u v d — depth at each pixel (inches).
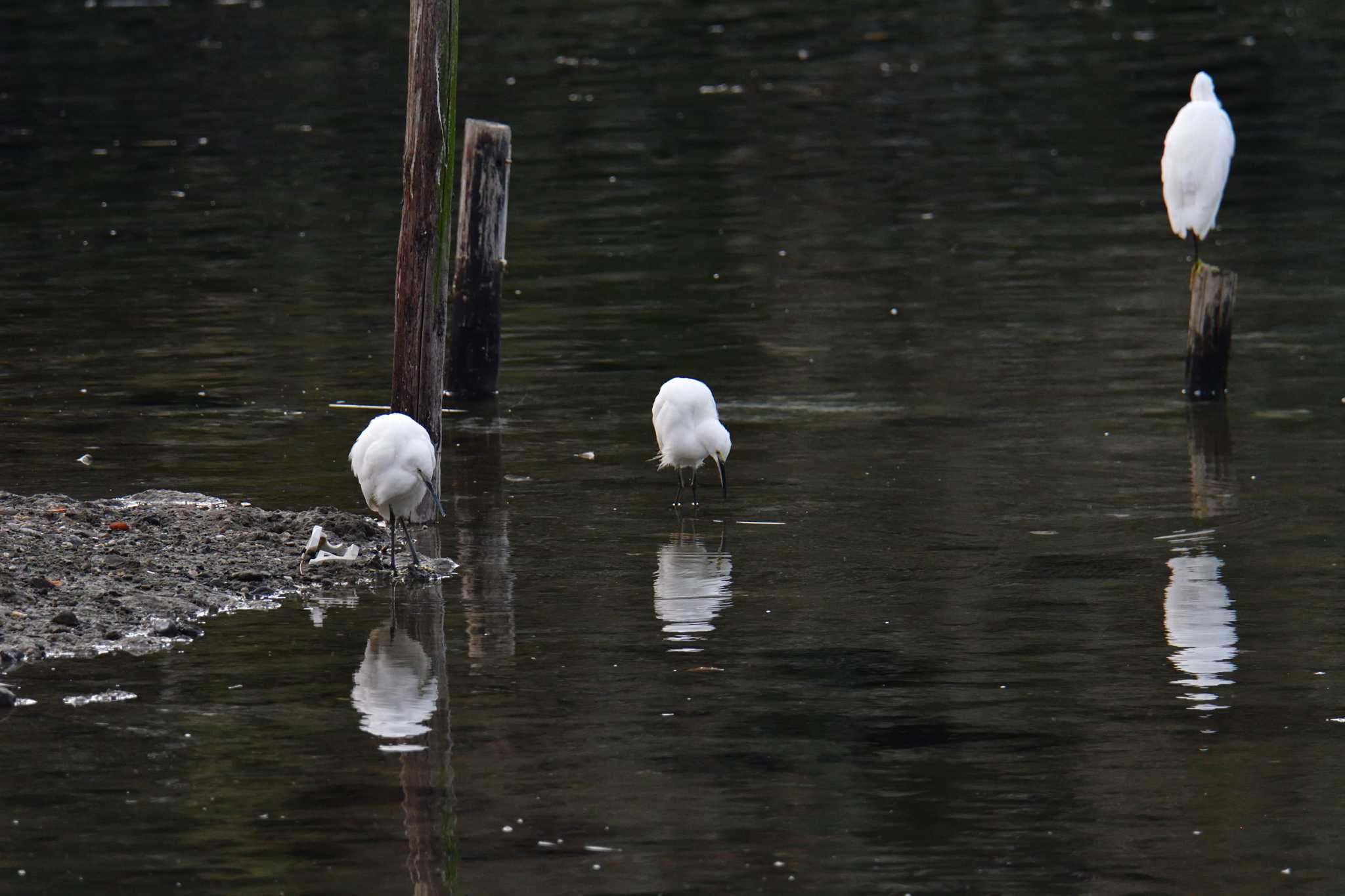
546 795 357.7
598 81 1637.6
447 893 316.5
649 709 405.7
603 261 1042.1
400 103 1553.9
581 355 837.2
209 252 1067.3
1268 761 376.5
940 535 559.5
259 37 1886.1
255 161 1344.7
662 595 495.8
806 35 1847.9
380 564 520.7
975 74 1648.6
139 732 388.2
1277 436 684.7
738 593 498.6
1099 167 1293.1
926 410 733.3
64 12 2058.3
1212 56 1686.8
